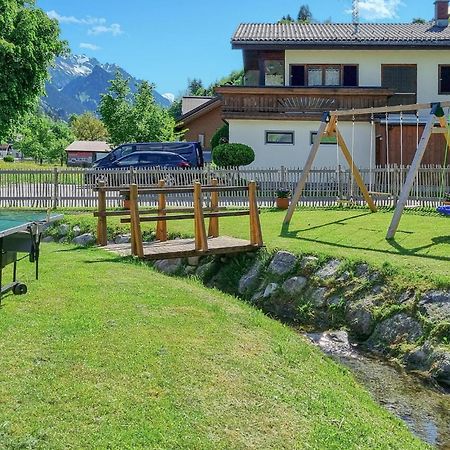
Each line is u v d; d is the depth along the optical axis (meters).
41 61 25.78
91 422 4.46
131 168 22.28
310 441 4.67
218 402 5.04
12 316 6.80
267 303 11.04
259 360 6.22
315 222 15.81
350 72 29.16
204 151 40.66
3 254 7.64
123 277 9.41
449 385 7.46
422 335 8.38
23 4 26.28
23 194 21.27
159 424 4.53
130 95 43.53
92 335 6.23
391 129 26.42
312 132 26.88
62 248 12.88
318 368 6.81
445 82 28.88
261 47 28.59
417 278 9.37
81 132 104.56
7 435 4.18
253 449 4.39
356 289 9.98
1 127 25.14
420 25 32.84
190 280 11.05
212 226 14.05
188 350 6.06
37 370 5.27
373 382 7.58
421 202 19.27
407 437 5.61
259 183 21.58
